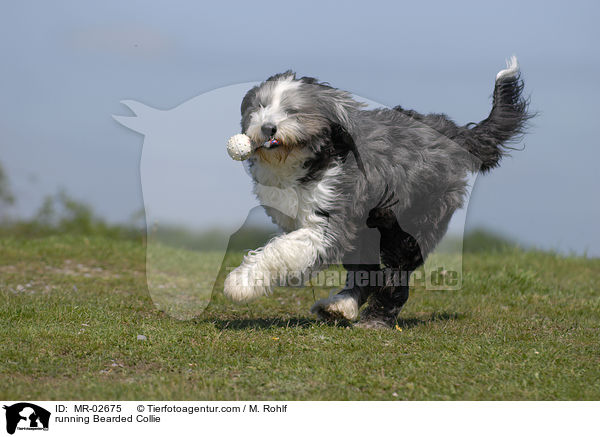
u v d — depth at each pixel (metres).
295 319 10.09
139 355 7.86
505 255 18.31
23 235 22.53
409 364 7.57
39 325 8.94
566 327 9.83
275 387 6.92
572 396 6.80
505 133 9.50
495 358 7.81
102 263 15.60
